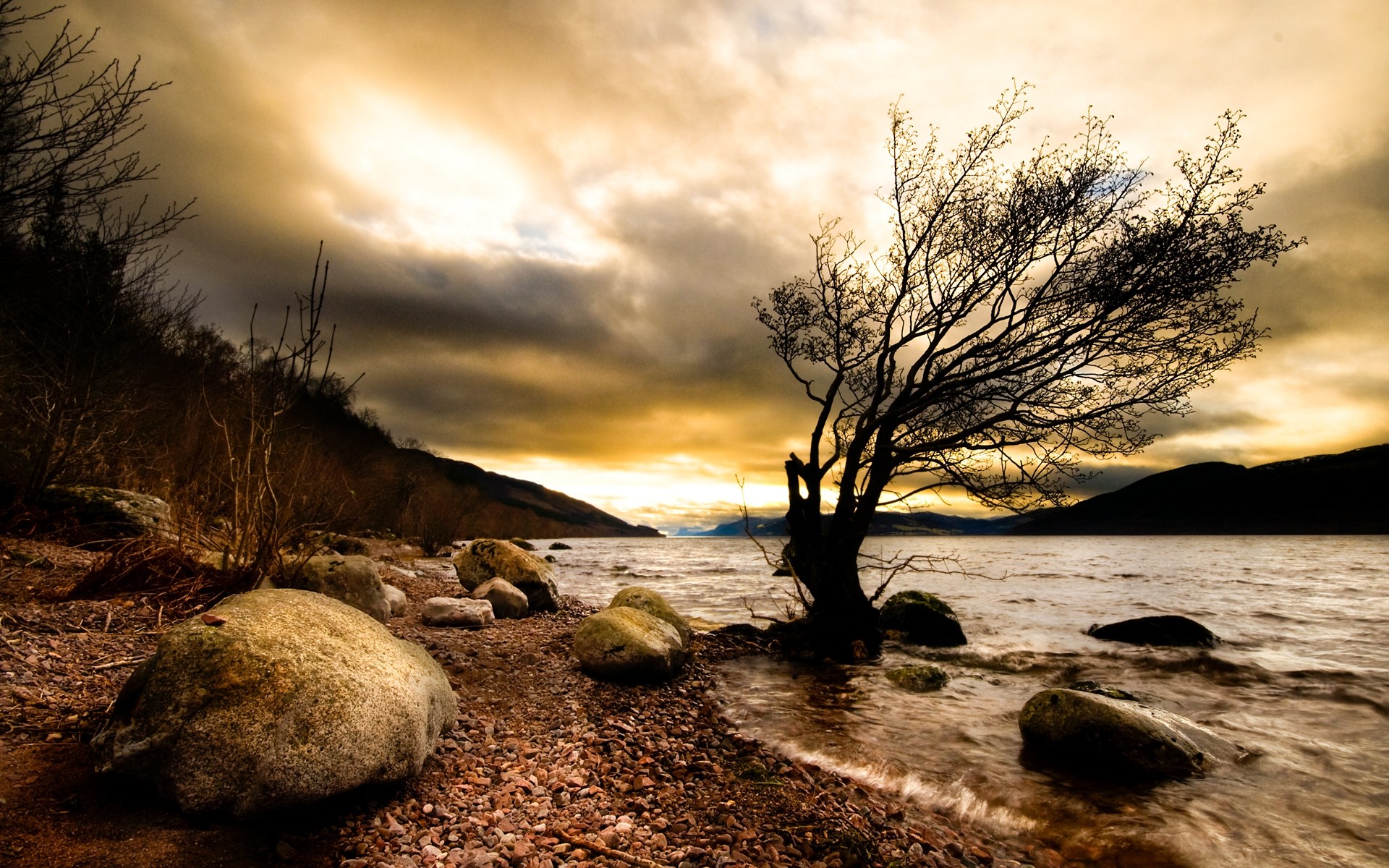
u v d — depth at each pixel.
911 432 13.23
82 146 6.91
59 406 10.41
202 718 3.61
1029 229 11.73
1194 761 6.82
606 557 57.34
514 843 4.19
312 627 4.57
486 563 15.05
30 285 9.00
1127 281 11.05
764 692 10.12
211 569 7.95
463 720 6.36
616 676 9.05
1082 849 5.27
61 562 8.68
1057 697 7.56
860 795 6.11
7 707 4.24
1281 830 5.59
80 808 3.40
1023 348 12.05
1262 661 12.64
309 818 3.91
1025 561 53.88
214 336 20.75
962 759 7.24
